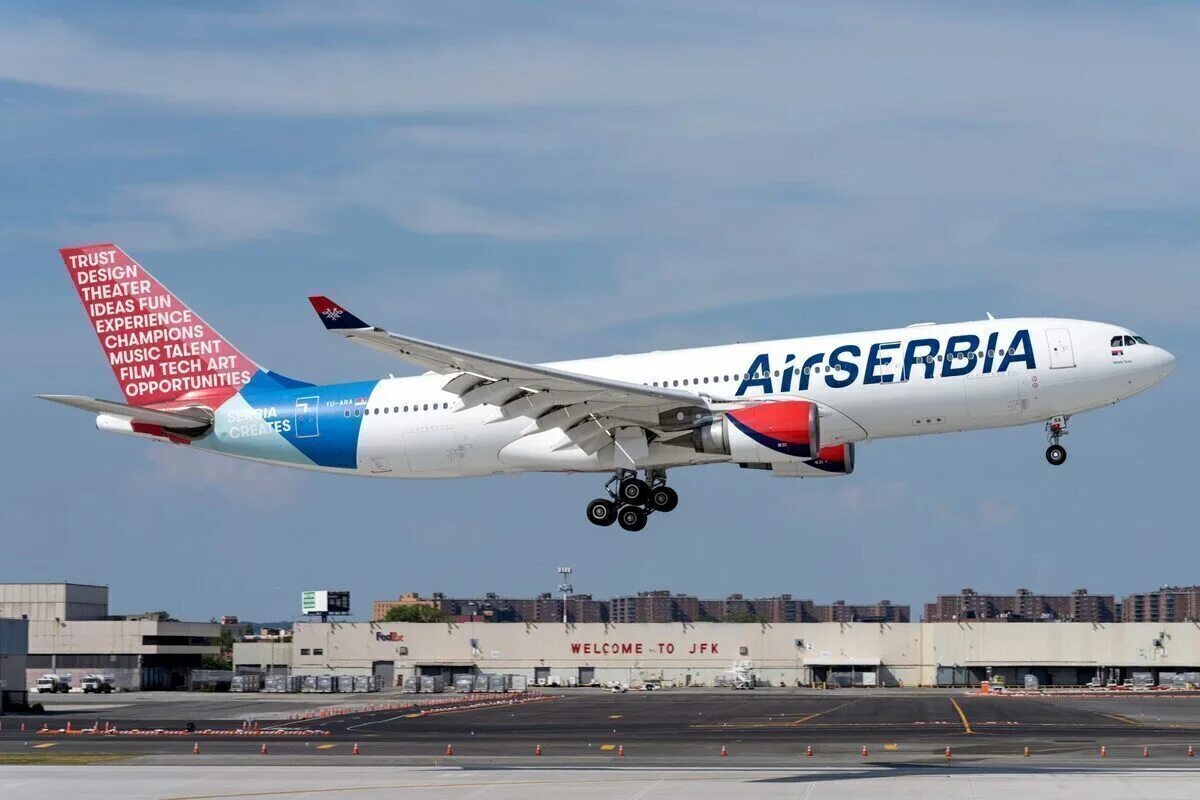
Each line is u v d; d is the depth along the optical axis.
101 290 137.25
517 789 83.12
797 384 114.81
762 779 87.31
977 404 111.56
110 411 128.62
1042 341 111.00
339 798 80.75
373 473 128.62
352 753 111.75
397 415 125.94
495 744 120.31
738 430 112.44
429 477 127.75
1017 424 113.62
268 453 130.75
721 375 117.31
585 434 118.44
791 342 117.56
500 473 125.94
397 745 119.69
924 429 114.44
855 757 104.00
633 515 124.62
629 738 126.56
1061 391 110.69
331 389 130.50
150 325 136.00
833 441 115.38
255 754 111.31
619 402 113.62
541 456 121.62
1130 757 102.88
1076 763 97.38
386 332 101.62
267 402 131.12
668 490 124.38
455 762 102.44
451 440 124.44
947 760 100.62
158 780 90.62
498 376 110.94
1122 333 111.56
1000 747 112.38
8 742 126.31
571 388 111.50
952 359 111.69
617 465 119.44
